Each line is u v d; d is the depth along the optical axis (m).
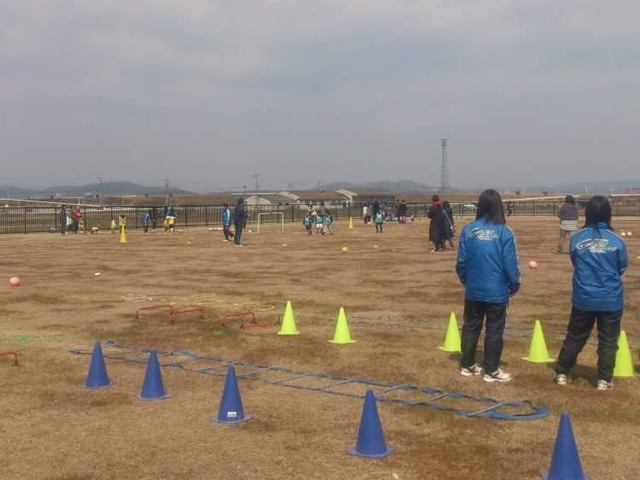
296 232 41.75
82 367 8.52
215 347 9.66
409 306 13.27
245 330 10.83
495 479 5.02
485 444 5.73
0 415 6.64
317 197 118.88
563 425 4.91
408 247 28.41
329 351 9.31
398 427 6.18
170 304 13.48
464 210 77.50
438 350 9.33
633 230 39.56
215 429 6.20
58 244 32.06
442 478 5.04
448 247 27.98
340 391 7.41
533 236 34.72
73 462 5.44
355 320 11.74
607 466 5.23
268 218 63.22
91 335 10.55
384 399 7.04
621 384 7.53
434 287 15.94
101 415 6.64
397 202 64.44
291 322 10.65
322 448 5.70
